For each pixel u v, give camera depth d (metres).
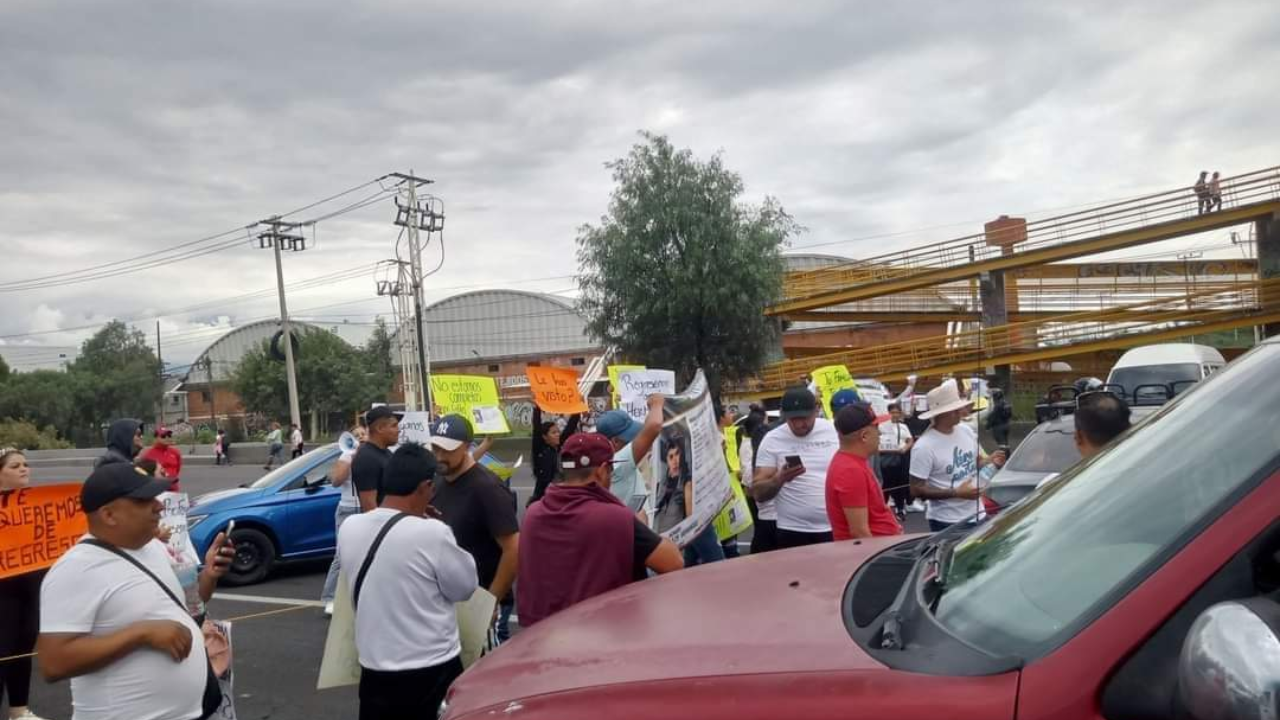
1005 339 33.25
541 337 68.50
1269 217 30.62
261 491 11.57
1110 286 37.72
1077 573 2.11
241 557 11.19
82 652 3.59
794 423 6.77
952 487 7.05
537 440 10.21
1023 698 1.82
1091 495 2.47
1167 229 31.34
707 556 7.32
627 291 29.86
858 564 3.06
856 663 2.11
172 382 97.50
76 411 69.50
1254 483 1.87
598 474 4.50
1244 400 2.29
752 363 30.83
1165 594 1.81
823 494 6.70
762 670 2.16
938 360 34.09
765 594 2.79
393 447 8.23
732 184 30.20
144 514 3.78
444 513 5.74
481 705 2.41
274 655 8.18
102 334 87.06
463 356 70.69
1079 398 6.13
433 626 4.36
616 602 3.01
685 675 2.22
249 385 68.75
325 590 9.50
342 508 9.58
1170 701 1.71
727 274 29.72
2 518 5.66
